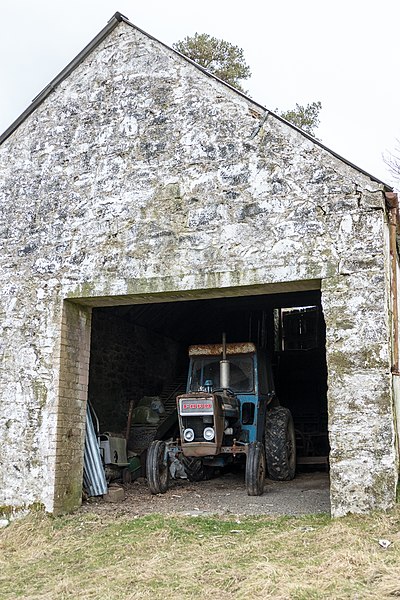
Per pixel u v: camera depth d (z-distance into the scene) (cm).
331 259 661
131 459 1034
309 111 1800
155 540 620
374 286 643
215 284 697
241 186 711
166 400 1297
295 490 901
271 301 1314
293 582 478
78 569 568
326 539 571
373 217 656
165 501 829
